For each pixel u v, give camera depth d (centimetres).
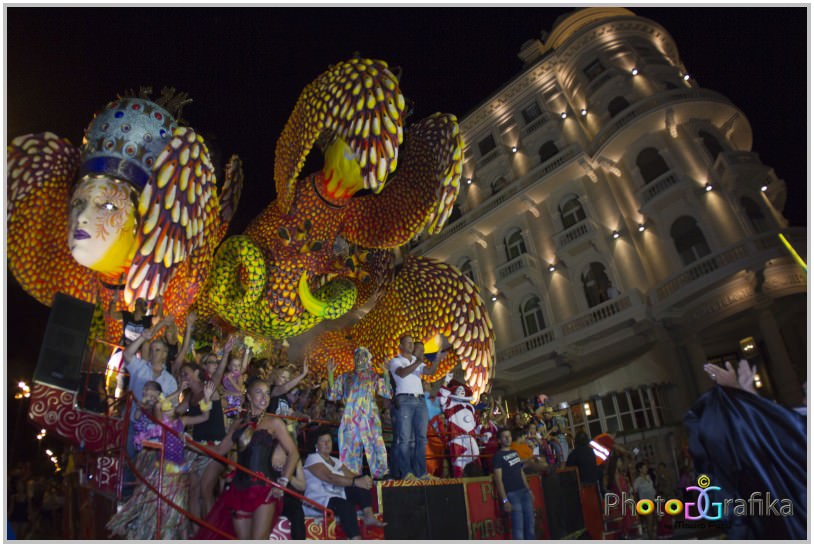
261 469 475
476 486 688
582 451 891
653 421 1747
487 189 2548
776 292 1583
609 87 2225
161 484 476
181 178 637
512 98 2595
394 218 916
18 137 681
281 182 831
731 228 1758
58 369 517
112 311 670
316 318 878
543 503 762
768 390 1733
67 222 656
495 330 2266
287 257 849
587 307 2050
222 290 819
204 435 565
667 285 1792
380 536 564
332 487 541
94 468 543
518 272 2200
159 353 552
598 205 2125
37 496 902
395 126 727
